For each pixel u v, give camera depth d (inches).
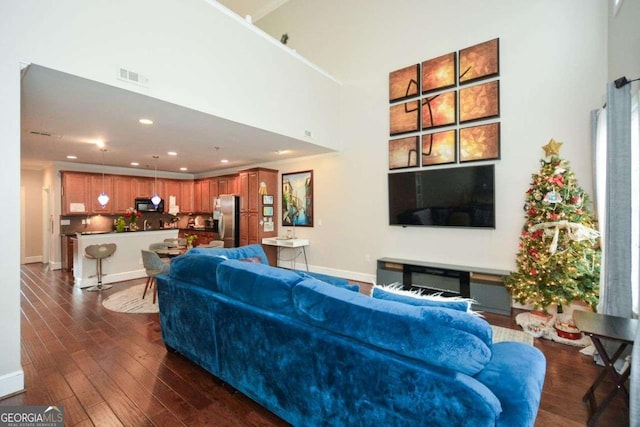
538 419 72.7
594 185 127.0
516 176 152.2
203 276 87.2
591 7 134.9
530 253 130.9
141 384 85.4
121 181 286.7
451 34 172.9
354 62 212.1
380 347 50.5
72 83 100.3
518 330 126.1
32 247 297.7
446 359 43.6
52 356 100.8
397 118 190.4
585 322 77.9
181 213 335.9
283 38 239.5
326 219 227.8
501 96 156.4
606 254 96.7
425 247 181.8
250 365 72.9
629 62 98.5
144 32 111.3
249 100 151.1
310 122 191.0
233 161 261.6
